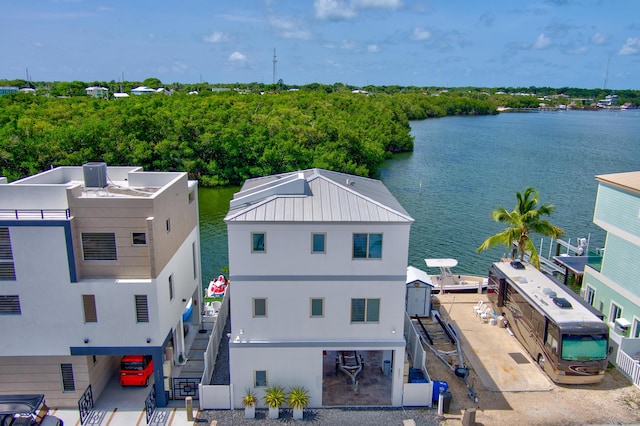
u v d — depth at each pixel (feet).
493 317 113.91
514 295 105.40
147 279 78.38
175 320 88.89
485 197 259.80
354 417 78.18
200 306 108.78
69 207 75.31
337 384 87.10
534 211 119.55
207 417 78.07
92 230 76.38
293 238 75.77
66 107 348.59
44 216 77.41
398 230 76.07
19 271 74.84
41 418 71.82
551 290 98.58
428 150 438.81
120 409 80.53
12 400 71.92
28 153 264.31
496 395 85.05
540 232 122.62
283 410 79.77
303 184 79.30
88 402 79.92
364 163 323.16
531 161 380.37
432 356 97.86
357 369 88.28
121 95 582.35
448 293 131.13
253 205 77.41
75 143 273.54
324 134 325.83
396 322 79.46
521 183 296.10
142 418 77.97
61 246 74.28
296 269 77.05
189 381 86.89
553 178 311.88
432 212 230.48
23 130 269.64
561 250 183.73
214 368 91.45
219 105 394.11
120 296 76.74
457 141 501.97
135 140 289.53
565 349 85.81
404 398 81.00
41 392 80.28
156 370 79.77
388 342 79.56
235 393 80.12
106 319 77.51
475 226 209.77
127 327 77.92
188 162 294.05
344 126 346.74
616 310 107.34
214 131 304.50
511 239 121.90
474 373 91.76
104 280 77.51
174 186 88.22
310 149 313.73
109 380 88.69
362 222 75.05
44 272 75.15
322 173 91.35
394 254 77.05
